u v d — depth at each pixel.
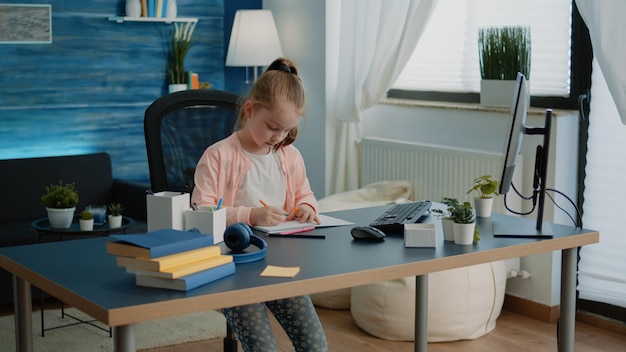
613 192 3.91
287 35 5.39
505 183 2.57
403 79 5.12
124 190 4.87
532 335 3.89
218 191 2.54
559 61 4.16
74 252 2.19
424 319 2.68
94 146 5.16
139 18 5.09
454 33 4.75
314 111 5.19
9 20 4.83
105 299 1.74
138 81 5.27
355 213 2.84
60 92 5.02
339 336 3.83
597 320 4.03
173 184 2.96
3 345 3.64
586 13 3.65
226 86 5.62
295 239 2.39
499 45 4.23
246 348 2.20
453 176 4.42
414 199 4.67
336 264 2.08
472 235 2.36
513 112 2.48
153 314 1.71
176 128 3.00
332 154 5.13
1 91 4.85
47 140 5.01
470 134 4.48
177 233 1.98
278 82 2.44
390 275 2.07
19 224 4.51
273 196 2.64
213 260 1.92
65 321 3.98
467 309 3.76
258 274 1.96
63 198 4.00
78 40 5.05
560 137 3.96
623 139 3.85
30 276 2.01
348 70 4.86
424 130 4.79
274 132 2.47
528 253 2.40
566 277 2.70
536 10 4.26
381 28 4.60
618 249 3.92
